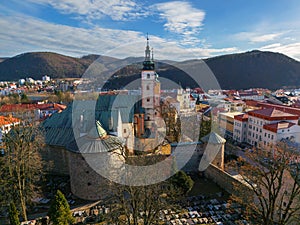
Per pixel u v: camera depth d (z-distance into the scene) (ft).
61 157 132.77
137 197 71.46
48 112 247.29
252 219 80.38
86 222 89.25
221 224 88.22
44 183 123.24
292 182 76.59
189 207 100.27
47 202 105.50
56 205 81.71
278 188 64.08
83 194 106.32
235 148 179.32
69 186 119.75
